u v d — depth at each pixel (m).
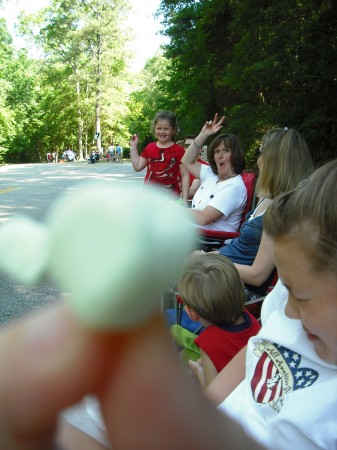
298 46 8.66
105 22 44.81
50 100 49.47
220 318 1.87
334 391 1.10
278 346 1.26
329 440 1.06
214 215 3.05
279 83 9.07
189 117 16.58
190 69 16.03
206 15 13.27
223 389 1.46
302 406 1.10
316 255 0.84
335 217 0.82
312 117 8.21
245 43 10.29
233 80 10.59
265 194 2.53
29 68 47.47
